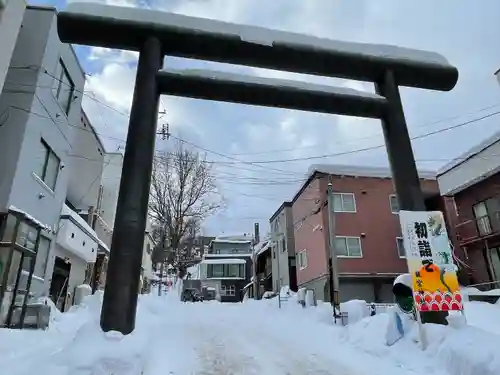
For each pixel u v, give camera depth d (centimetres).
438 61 823
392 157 756
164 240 2477
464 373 498
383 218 2141
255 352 716
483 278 1797
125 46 698
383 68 794
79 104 1423
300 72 777
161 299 1681
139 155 604
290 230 2747
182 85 694
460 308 652
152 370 516
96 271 1981
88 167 1966
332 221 1321
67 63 1309
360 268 2019
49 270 1237
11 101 1064
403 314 744
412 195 721
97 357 458
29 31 1154
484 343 516
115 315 521
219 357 655
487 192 1755
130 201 573
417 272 666
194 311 1623
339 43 783
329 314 1197
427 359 581
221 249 4650
